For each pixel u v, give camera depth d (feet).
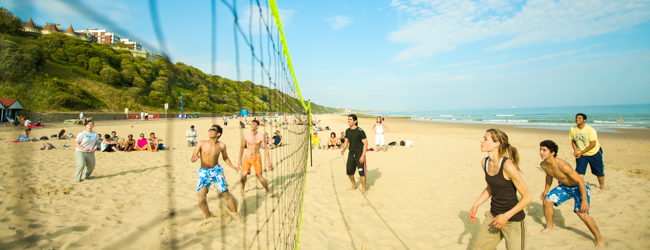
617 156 26.96
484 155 27.68
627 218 11.87
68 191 14.46
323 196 15.08
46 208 12.01
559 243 10.22
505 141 7.78
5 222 10.09
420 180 18.25
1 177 15.34
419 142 40.01
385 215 12.65
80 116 64.75
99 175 18.17
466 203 14.07
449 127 80.94
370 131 63.67
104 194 14.19
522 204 7.31
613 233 10.70
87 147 16.61
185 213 11.89
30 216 10.98
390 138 46.57
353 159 15.66
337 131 63.57
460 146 34.96
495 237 8.05
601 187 15.62
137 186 15.71
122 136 43.75
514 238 7.54
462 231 11.14
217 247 9.26
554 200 10.66
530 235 10.87
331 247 10.02
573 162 24.35
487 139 7.94
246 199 13.67
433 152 29.99
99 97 76.18
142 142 29.30
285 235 10.09
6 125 49.73
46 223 10.54
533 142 39.81
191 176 18.21
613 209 12.82
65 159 23.30
